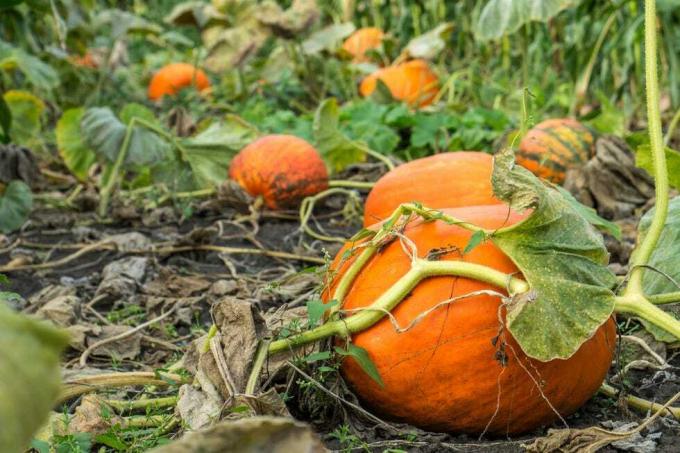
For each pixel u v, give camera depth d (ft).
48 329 4.85
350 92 32.71
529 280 8.14
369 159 22.95
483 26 20.44
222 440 5.84
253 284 14.90
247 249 16.72
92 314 13.85
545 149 18.89
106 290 14.39
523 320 7.98
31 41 27.35
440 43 30.04
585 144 18.99
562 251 8.40
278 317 10.34
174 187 20.51
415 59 30.73
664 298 9.00
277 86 33.68
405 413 8.86
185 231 18.74
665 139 20.04
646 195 18.39
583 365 8.71
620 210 18.07
